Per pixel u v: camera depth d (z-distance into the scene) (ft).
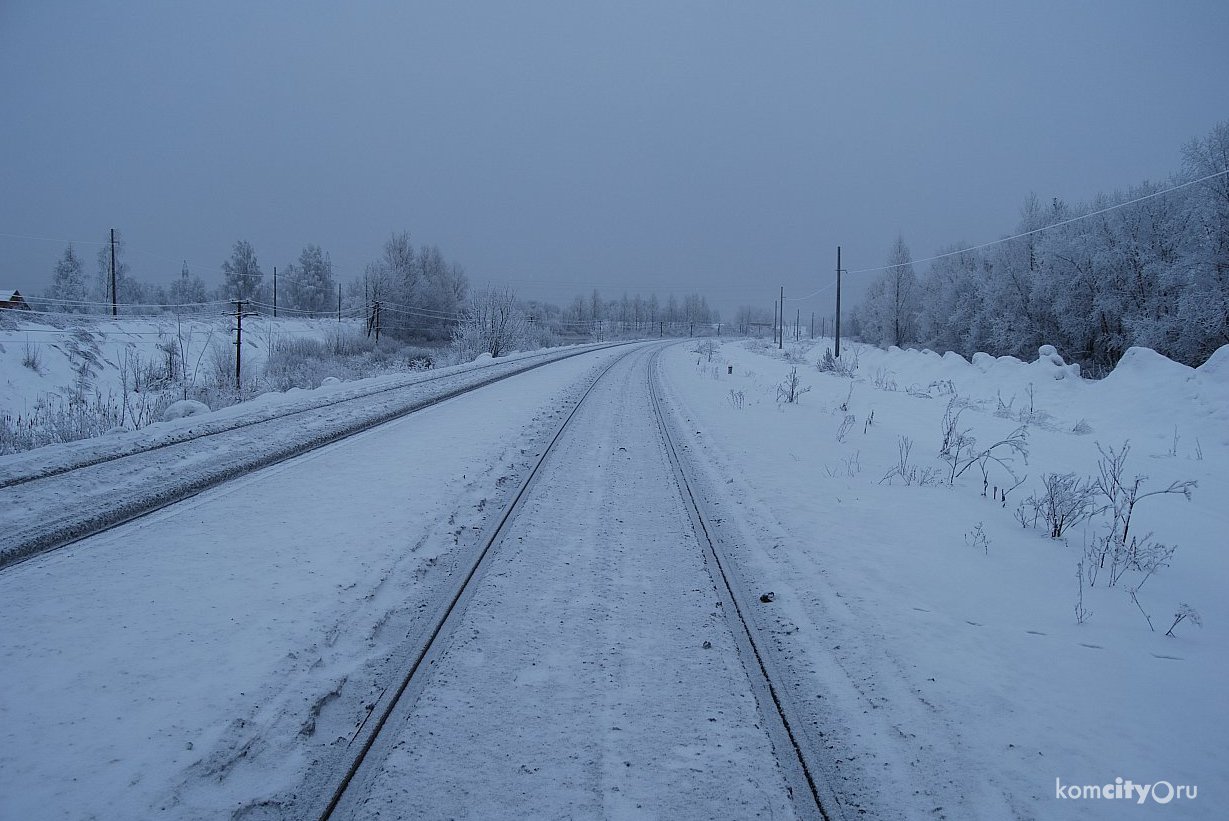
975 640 15.78
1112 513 28.99
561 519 24.02
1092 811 10.18
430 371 89.15
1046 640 15.99
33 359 92.43
